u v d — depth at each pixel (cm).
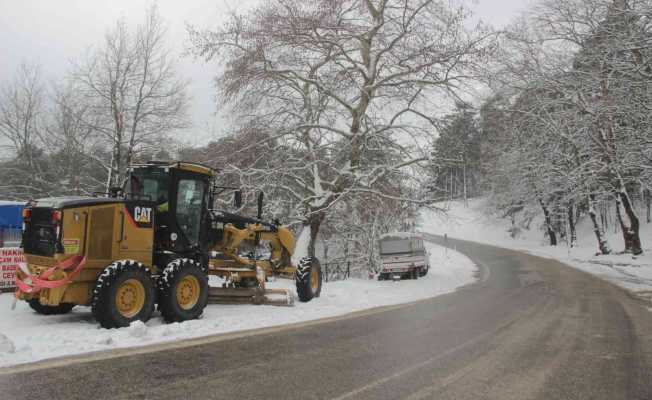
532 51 2630
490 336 837
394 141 2086
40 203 868
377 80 2103
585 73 2458
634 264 2875
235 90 1938
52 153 2994
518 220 6222
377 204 2089
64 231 813
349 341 770
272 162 2050
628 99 2178
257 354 663
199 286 933
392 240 2411
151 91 2569
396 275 2470
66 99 2827
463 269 2838
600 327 952
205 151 2155
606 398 511
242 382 529
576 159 2927
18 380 511
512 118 2762
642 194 3750
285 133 2022
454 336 831
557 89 2581
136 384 509
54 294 805
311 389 512
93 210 848
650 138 2150
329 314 1071
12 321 885
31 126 3020
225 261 1156
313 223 2158
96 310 789
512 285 1909
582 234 5047
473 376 579
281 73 2003
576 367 636
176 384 514
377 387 524
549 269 2695
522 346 759
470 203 7319
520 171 3778
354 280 2067
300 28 1888
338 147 2086
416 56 1959
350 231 2722
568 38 2559
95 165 2880
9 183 3016
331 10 1912
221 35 1912
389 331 866
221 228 1141
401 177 2081
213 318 945
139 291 837
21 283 850
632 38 1958
